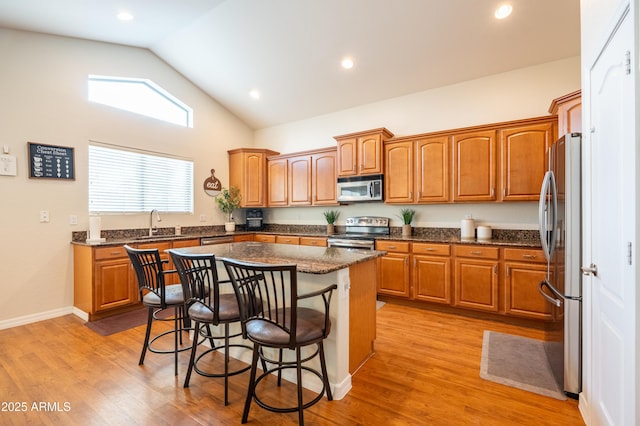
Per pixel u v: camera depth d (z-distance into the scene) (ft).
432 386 6.43
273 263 6.05
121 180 12.67
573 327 5.92
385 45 11.18
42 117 10.46
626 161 3.80
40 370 7.02
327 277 6.23
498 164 10.87
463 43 10.56
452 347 8.29
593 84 5.07
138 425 5.24
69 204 11.07
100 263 10.30
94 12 9.78
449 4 9.24
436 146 12.00
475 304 10.41
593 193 5.12
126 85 13.04
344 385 6.18
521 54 10.69
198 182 15.69
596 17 4.95
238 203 16.87
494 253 10.08
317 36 11.32
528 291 9.53
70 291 11.08
